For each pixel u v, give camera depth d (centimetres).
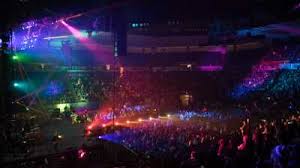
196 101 3912
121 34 2181
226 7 2305
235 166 1269
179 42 4484
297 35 3059
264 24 2533
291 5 2175
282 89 3222
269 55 3659
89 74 3772
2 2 1667
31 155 1541
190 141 1667
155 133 1989
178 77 4456
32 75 3083
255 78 3784
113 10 2086
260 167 1129
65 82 3428
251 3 2261
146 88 4134
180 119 2834
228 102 3709
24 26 1983
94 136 2081
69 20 2306
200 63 4488
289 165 1007
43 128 2328
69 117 2817
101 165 1662
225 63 4288
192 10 2283
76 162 1652
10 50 1841
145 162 1477
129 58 4475
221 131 1962
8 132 1673
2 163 1365
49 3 1881
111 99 3541
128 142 1841
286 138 1359
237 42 3856
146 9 2173
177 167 1401
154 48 4572
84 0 1869
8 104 1823
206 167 1380
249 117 2648
